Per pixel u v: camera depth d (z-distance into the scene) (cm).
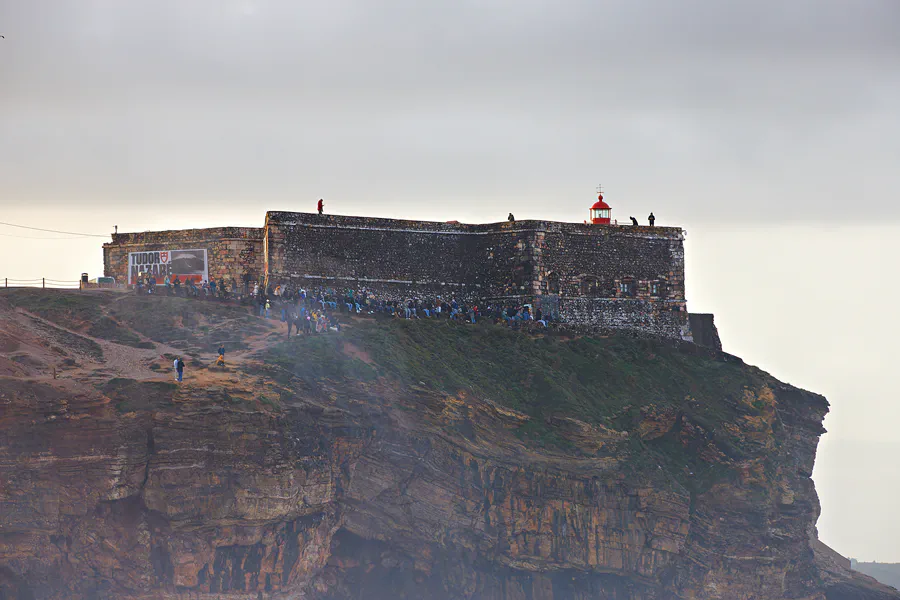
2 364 16988
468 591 18638
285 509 16700
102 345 18800
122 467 16062
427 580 18438
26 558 15838
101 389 16462
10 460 15750
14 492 15762
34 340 18488
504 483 19000
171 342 19175
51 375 16975
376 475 18100
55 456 15912
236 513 16438
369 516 18075
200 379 17188
